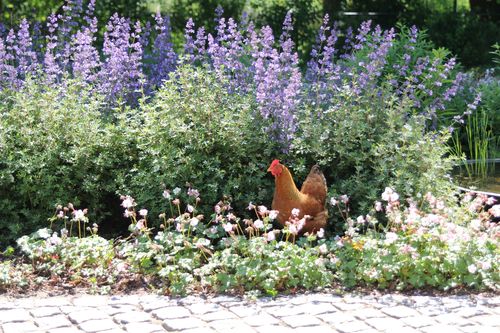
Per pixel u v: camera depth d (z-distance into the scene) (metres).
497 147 11.72
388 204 7.06
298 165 8.07
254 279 6.25
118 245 7.45
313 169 7.58
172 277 6.37
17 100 8.29
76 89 8.58
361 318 5.59
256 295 6.08
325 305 5.86
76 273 6.54
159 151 7.86
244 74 9.16
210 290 6.24
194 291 6.22
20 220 7.94
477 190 8.96
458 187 8.35
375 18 22.78
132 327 5.43
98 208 8.05
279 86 8.40
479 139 11.16
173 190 7.18
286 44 8.79
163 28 10.96
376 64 8.99
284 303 5.93
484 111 11.57
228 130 8.03
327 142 8.27
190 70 8.34
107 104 9.09
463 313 5.69
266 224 6.80
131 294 6.24
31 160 7.79
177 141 8.02
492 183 9.31
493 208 6.89
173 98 8.16
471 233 6.67
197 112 8.10
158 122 8.15
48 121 8.13
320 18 21.22
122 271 6.59
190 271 6.54
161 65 10.56
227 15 20.05
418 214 6.98
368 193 7.80
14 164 7.77
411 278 6.31
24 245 6.82
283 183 7.34
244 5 20.48
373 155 8.15
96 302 5.96
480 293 6.20
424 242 6.64
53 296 6.17
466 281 6.30
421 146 7.99
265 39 8.80
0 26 11.89
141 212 6.88
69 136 8.13
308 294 6.18
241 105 8.23
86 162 7.97
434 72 11.53
